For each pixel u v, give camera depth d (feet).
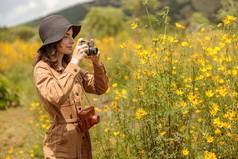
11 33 102.47
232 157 12.42
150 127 13.32
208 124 12.98
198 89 13.62
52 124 10.67
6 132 23.30
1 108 29.50
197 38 15.84
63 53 10.58
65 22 10.48
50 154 10.59
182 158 12.86
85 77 11.44
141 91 13.61
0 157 19.48
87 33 13.24
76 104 10.64
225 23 14.05
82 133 10.69
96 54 10.73
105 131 14.66
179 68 13.99
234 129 12.28
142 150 13.42
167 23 13.75
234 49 14.52
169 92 12.97
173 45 13.91
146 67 13.76
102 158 14.60
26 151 19.98
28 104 28.91
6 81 31.53
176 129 13.16
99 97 16.67
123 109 14.12
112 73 15.69
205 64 14.78
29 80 35.47
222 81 13.50
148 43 15.87
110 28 69.36
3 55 47.85
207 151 11.78
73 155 10.52
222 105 13.02
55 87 9.86
